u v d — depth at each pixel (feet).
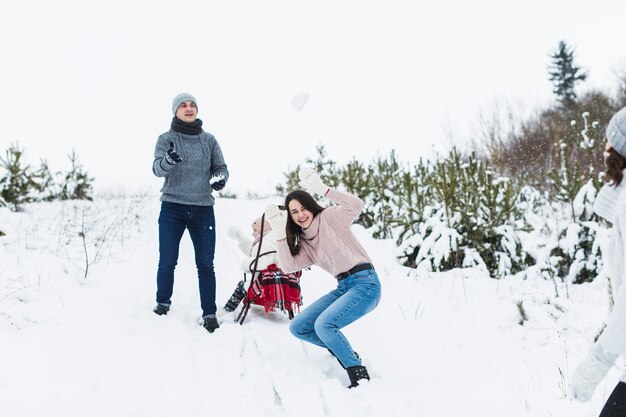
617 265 6.60
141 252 23.81
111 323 14.53
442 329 16.20
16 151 32.89
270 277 16.39
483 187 25.32
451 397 11.78
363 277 12.71
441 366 13.60
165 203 15.76
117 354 12.71
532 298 17.84
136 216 32.24
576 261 22.40
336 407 10.99
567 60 147.43
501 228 23.90
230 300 16.51
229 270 22.38
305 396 11.44
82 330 13.84
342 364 12.44
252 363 13.00
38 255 20.40
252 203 48.37
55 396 10.53
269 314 17.28
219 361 12.82
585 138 27.53
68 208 33.19
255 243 17.28
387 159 37.88
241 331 14.98
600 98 84.64
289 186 50.24
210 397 11.04
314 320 13.17
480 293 19.62
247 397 11.09
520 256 23.98
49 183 43.04
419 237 24.38
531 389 12.21
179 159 14.52
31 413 9.91
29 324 13.93
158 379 11.69
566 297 19.24
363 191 33.76
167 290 15.72
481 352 14.51
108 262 21.06
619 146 6.62
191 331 14.87
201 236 15.76
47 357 12.09
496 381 12.71
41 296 15.98
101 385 11.22
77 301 15.90
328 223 13.02
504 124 73.92
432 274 22.57
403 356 14.16
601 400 11.39
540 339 15.24
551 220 29.63
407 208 25.46
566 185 24.94
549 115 73.00
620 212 6.27
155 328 14.62
